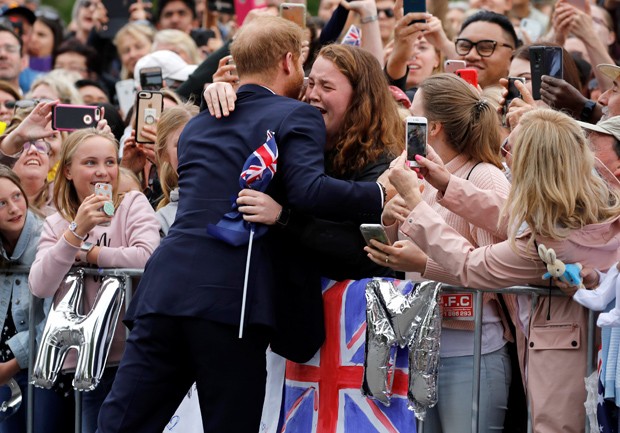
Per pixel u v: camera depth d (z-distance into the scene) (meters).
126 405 6.70
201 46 14.02
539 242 6.75
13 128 9.91
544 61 8.85
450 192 7.00
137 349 6.74
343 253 6.93
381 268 7.47
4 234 8.65
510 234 6.75
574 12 10.79
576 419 7.02
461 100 7.45
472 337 7.38
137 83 11.84
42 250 8.18
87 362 7.75
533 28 13.52
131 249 8.05
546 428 7.06
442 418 7.46
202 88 10.41
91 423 8.30
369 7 10.02
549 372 7.06
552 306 7.11
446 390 7.43
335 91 7.36
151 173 9.73
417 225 6.81
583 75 11.08
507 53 10.30
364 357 7.10
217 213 6.70
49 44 15.93
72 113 9.29
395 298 7.07
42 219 8.87
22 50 15.18
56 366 7.87
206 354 6.59
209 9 14.60
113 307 7.89
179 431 8.08
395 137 7.48
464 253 6.83
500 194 7.09
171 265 6.68
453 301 7.38
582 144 6.77
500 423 7.46
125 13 15.99
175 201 8.52
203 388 6.64
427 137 7.40
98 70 15.41
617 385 6.62
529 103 8.46
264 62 7.02
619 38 13.21
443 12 12.26
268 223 6.69
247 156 6.73
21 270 8.62
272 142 6.62
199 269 6.62
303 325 7.11
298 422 7.47
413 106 7.62
